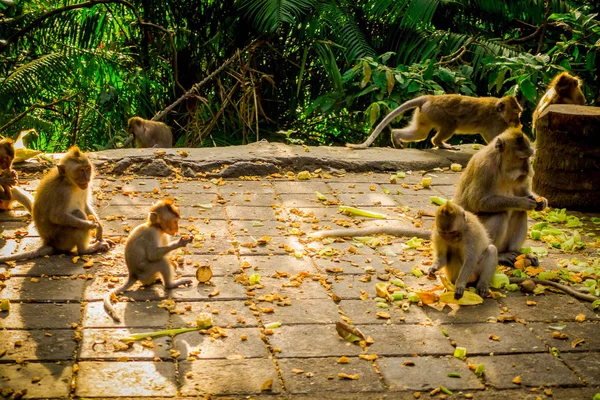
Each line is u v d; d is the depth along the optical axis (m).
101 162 9.22
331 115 14.52
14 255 6.64
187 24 14.35
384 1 13.16
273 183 9.17
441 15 14.50
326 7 13.36
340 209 8.28
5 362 4.99
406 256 7.12
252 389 4.80
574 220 8.36
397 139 11.16
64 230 6.77
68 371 4.91
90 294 6.07
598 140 8.62
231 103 13.20
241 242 7.27
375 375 5.02
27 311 5.72
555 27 14.04
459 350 5.31
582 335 5.68
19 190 7.85
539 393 4.88
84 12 13.95
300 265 6.82
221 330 5.52
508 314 6.01
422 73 12.74
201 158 9.45
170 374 4.93
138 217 7.84
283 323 5.70
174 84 14.42
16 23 13.68
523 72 12.11
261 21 13.52
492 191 7.07
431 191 9.13
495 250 6.38
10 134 12.45
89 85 13.74
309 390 4.81
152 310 5.84
